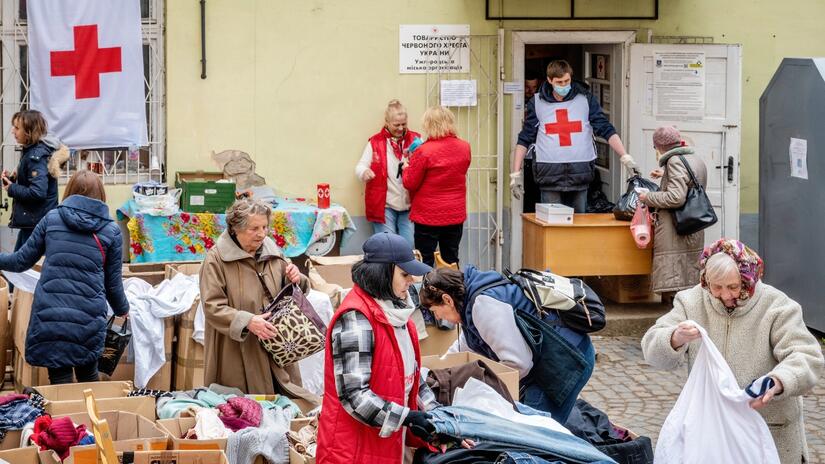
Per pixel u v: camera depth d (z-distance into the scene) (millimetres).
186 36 10781
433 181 10203
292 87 11031
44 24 10336
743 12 11711
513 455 4809
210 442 5438
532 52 12477
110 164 10742
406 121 10867
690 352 5574
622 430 5902
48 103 10430
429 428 4773
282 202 10766
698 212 9875
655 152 11406
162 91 10836
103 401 5914
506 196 11562
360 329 4762
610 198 11812
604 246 10266
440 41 11242
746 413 5215
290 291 6410
